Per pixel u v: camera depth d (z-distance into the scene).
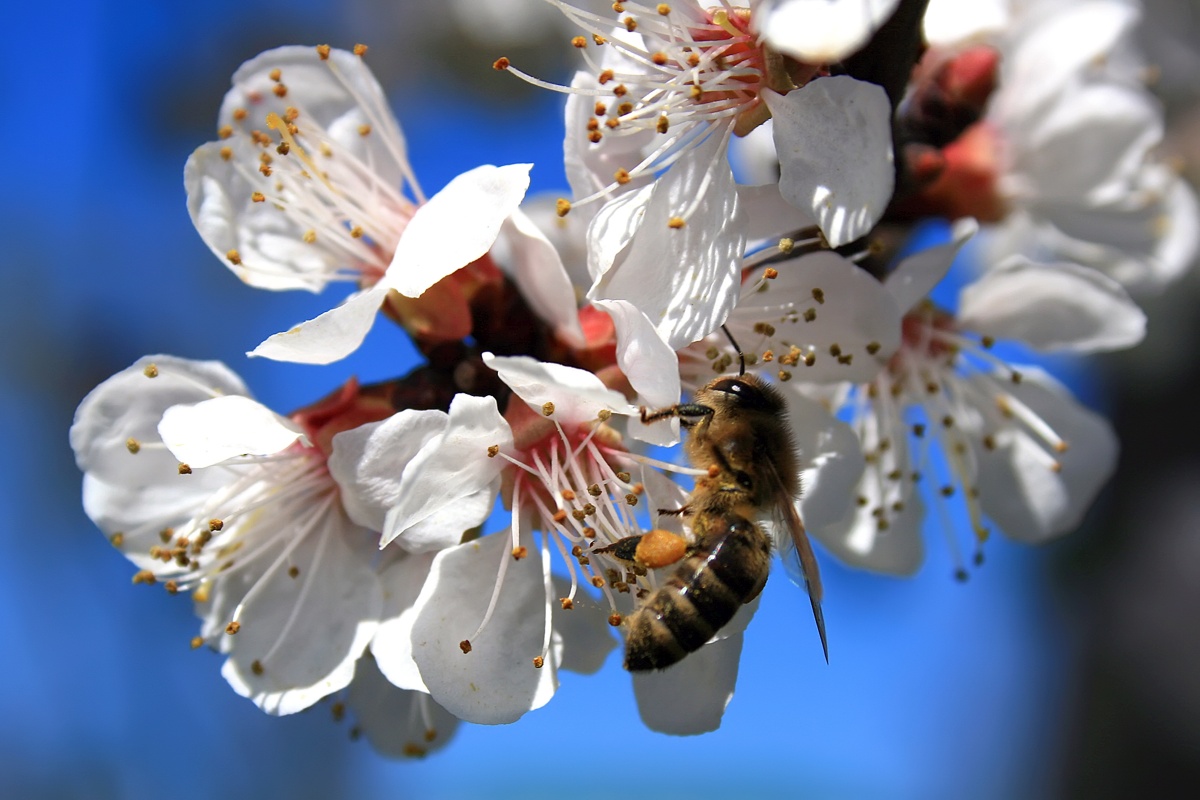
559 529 0.16
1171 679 0.22
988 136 0.19
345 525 0.17
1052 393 0.19
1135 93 0.19
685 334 0.16
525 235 0.17
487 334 0.17
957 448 0.18
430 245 0.16
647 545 0.16
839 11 0.16
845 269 0.17
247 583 0.17
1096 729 0.22
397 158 0.17
